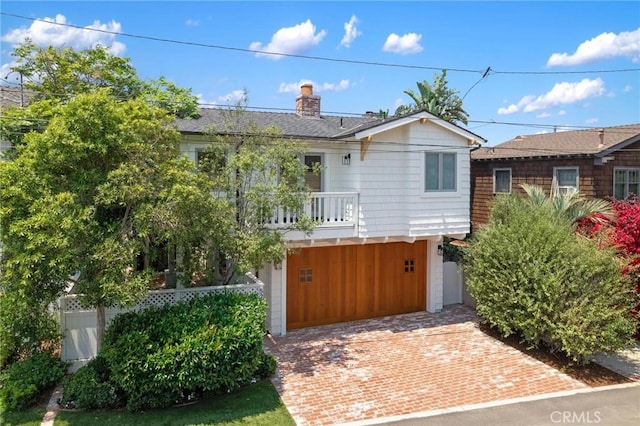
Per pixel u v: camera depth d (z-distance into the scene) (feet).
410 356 39.60
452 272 57.62
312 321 48.60
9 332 30.63
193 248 36.27
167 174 28.89
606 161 57.93
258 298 34.47
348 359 38.81
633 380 35.09
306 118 58.49
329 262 49.21
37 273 25.81
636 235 41.88
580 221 49.39
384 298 52.31
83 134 27.94
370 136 44.80
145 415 27.94
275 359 36.78
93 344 33.81
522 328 39.42
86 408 28.19
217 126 42.29
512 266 40.57
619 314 35.96
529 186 55.62
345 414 28.94
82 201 28.17
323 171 48.11
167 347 27.73
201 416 28.04
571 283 37.22
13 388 28.48
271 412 28.91
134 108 30.96
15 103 50.98
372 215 46.14
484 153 75.87
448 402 30.89
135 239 29.48
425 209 47.65
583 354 35.40
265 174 38.22
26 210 26.94
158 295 34.94
